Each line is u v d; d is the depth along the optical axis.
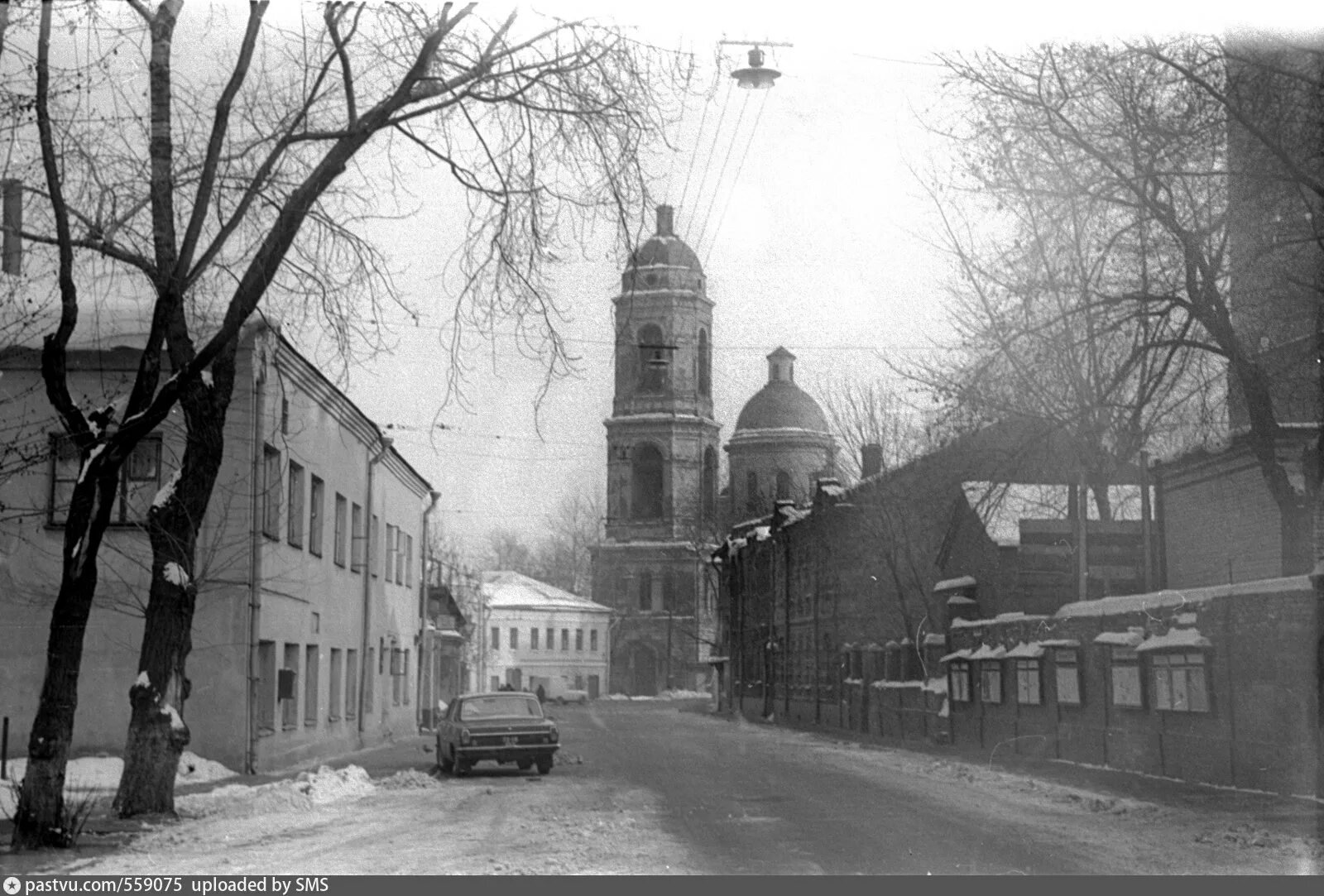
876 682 43.59
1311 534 23.00
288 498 26.66
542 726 25.69
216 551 21.58
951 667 34.53
